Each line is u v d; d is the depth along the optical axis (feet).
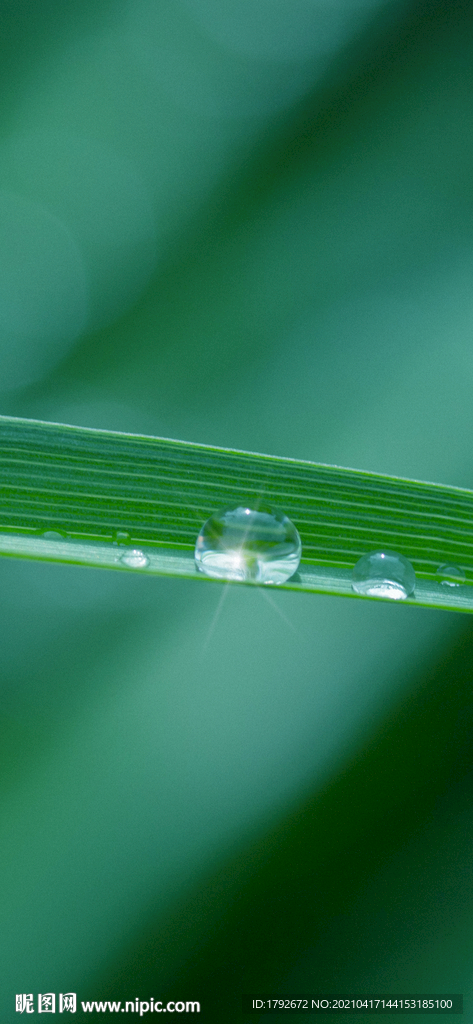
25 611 0.35
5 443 0.31
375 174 0.40
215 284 0.39
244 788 0.34
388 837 0.34
